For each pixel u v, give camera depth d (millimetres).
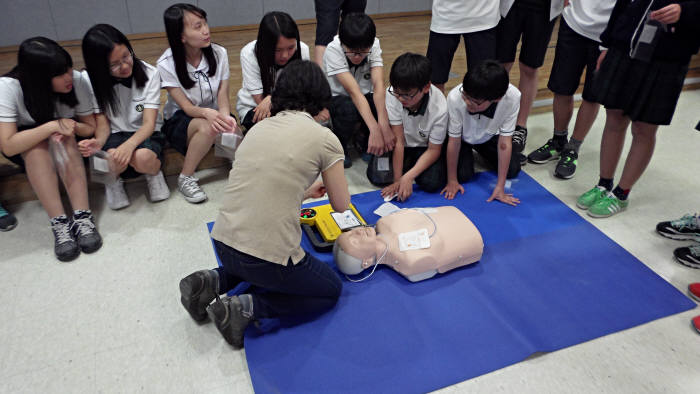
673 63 1734
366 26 1932
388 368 1439
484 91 1790
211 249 1950
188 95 2172
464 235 1775
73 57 3605
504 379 1417
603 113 3154
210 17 4219
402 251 1709
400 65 1806
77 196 1977
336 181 1397
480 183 2402
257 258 1330
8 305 1670
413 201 2250
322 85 1343
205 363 1472
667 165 2572
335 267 1840
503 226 2082
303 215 2014
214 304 1393
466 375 1423
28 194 2240
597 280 1787
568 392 1382
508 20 2445
